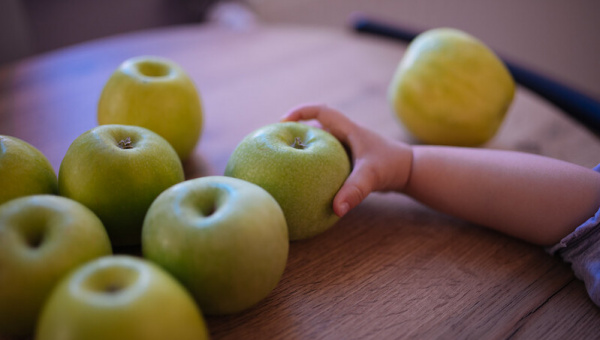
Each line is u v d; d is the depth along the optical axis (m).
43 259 0.25
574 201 0.34
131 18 1.00
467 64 0.45
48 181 0.33
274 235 0.28
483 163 0.37
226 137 0.47
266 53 0.63
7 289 0.25
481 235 0.37
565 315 0.31
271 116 0.50
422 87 0.45
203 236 0.27
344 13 1.11
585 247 0.33
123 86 0.40
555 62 0.99
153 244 0.27
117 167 0.31
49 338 0.22
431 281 0.33
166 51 0.63
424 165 0.38
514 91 0.47
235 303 0.28
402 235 0.37
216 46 0.65
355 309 0.31
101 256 0.28
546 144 0.47
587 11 0.91
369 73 0.59
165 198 0.29
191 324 0.24
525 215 0.35
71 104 0.51
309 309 0.31
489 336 0.29
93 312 0.22
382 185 0.38
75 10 0.92
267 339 0.29
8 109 0.50
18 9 0.81
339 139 0.40
